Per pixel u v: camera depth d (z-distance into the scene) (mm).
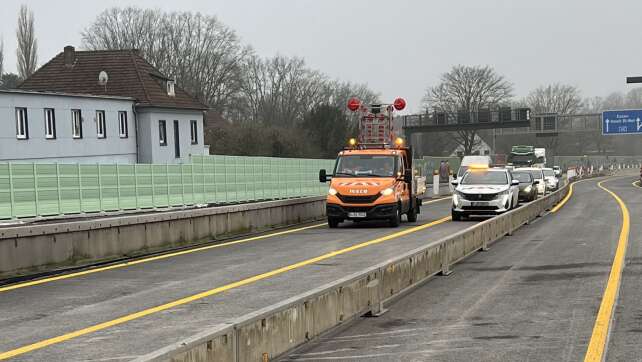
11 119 71500
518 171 56406
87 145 81625
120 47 156000
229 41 162625
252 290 18438
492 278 19656
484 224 27141
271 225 38969
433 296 17031
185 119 98188
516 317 14359
